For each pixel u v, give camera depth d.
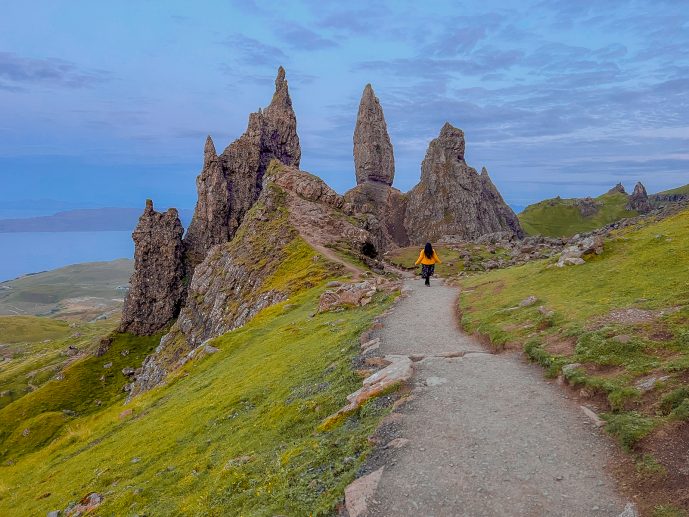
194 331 116.75
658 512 10.19
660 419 13.21
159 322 180.50
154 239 185.38
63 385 146.88
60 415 120.50
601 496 11.27
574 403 16.23
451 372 20.72
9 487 41.38
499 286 36.66
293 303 63.12
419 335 28.44
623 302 22.95
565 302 25.94
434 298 40.22
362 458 14.58
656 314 20.11
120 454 33.91
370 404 18.75
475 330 27.17
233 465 19.92
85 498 27.41
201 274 133.62
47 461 45.75
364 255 107.19
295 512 13.47
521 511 11.12
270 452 19.67
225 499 17.36
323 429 18.78
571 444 13.69
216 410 31.34
